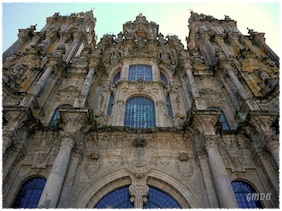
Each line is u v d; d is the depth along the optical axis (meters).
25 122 19.48
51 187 14.70
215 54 32.38
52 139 20.30
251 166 19.17
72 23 44.75
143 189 17.97
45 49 34.25
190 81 25.70
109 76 30.59
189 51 36.91
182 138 20.88
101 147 20.14
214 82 29.69
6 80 23.69
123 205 17.69
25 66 28.91
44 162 18.83
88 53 34.62
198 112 19.59
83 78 29.36
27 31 37.69
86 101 22.56
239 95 23.88
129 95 27.08
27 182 18.16
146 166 19.06
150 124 23.77
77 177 17.91
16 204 16.88
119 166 19.03
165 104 26.03
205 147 18.06
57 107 25.09
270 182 17.55
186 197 17.42
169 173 18.69
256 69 29.45
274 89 23.53
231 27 44.19
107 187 18.31
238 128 21.09
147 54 34.62
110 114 25.45
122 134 20.80
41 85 24.16
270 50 33.66
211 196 16.44
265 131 18.53
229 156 19.72
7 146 17.23
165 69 32.81
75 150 18.52
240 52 33.53
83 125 19.47
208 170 17.88
